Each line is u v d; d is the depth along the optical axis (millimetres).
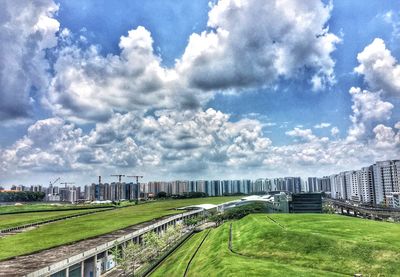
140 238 115562
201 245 111938
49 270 63469
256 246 89312
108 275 84312
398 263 67188
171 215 171500
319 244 81125
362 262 70125
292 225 108375
